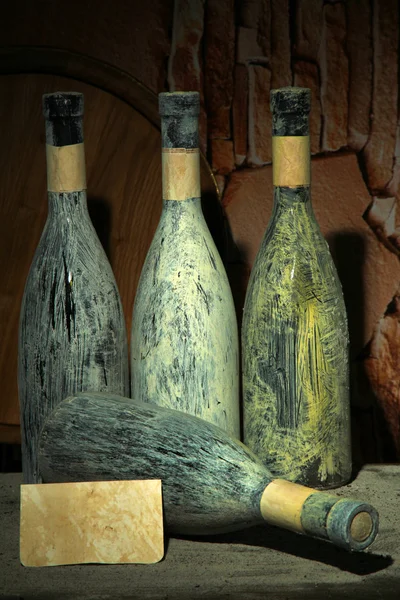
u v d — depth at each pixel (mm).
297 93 964
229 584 856
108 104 1167
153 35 1180
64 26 1188
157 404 1014
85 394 979
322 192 1193
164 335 1000
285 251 987
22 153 1186
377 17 1147
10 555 917
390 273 1199
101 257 1042
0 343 1207
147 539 893
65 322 1015
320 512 813
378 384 1223
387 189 1186
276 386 993
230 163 1200
